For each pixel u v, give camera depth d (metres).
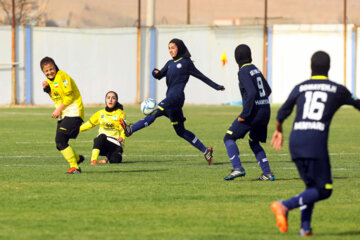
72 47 151.25
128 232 23.75
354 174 40.47
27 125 84.88
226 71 157.38
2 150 53.81
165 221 25.77
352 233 23.86
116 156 45.44
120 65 154.88
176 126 44.00
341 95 23.11
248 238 22.83
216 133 73.75
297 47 157.88
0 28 145.38
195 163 46.16
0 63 145.50
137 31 154.75
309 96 23.16
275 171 41.66
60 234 23.34
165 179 37.34
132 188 33.78
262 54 158.25
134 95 155.88
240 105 154.25
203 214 27.22
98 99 154.00
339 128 82.69
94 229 24.23
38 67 148.38
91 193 32.09
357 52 157.25
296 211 28.34
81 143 61.72
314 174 22.70
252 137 37.38
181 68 43.03
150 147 58.25
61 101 37.84
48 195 31.42
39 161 46.09
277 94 159.38
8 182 35.47
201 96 157.38
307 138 22.70
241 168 36.59
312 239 22.70
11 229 24.12
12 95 146.25
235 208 28.58
